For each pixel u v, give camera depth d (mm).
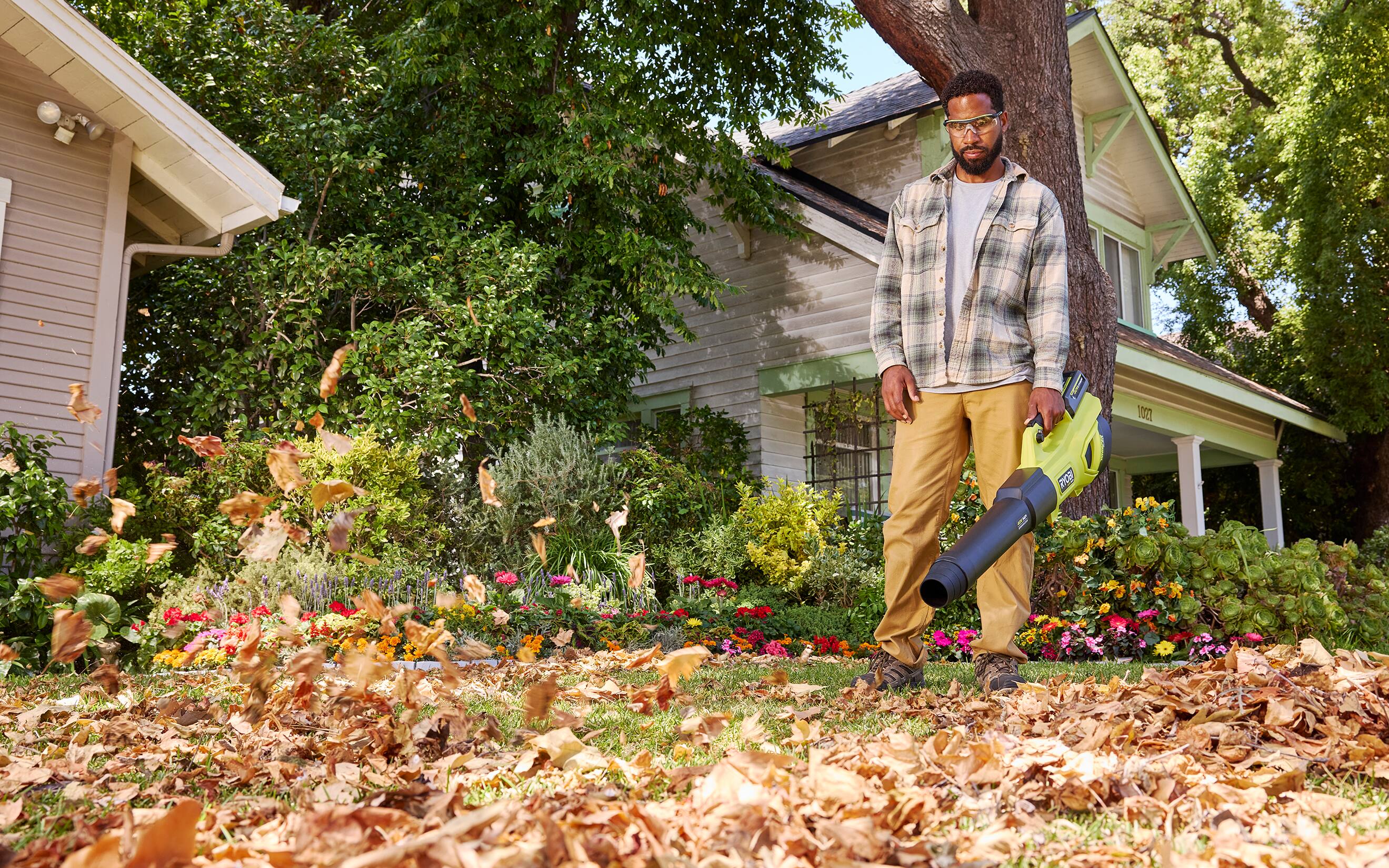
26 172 6859
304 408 8055
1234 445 14211
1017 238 3193
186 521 6648
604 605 7066
